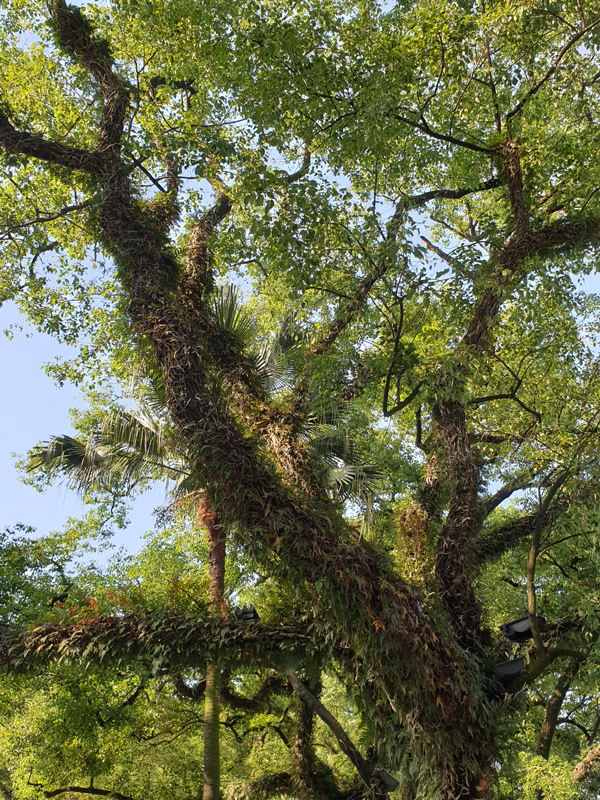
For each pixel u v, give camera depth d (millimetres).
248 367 7723
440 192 9766
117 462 10727
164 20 8531
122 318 11336
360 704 6914
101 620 6773
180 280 7859
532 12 8578
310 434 9453
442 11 8148
